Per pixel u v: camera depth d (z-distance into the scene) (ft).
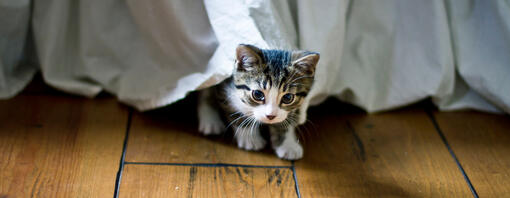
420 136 2.48
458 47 2.52
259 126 2.39
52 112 2.45
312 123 2.53
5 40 2.47
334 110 2.63
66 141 2.30
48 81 2.51
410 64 2.52
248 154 2.32
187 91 2.30
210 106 2.47
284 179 2.20
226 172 2.22
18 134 2.31
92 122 2.42
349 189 2.18
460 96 2.66
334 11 2.30
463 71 2.52
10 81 2.55
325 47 2.31
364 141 2.44
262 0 2.15
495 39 2.46
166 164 2.23
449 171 2.28
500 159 2.35
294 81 2.14
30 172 2.13
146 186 2.12
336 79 2.53
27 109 2.45
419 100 2.57
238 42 2.17
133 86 2.49
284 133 2.33
